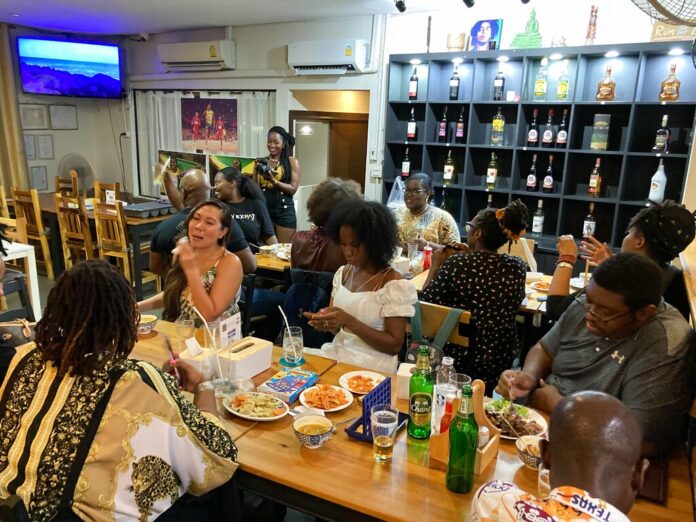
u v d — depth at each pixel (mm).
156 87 6938
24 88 6516
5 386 1188
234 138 6438
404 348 2455
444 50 4902
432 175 5152
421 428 1476
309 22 5559
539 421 1526
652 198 4043
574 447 792
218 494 1412
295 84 5770
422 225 3883
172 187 4465
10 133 6602
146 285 5246
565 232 4645
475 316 2203
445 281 2248
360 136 6207
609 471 776
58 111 7211
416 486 1285
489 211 2260
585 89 4324
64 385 1135
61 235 5242
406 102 4996
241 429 1521
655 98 4074
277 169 4824
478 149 4883
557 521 708
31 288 3812
